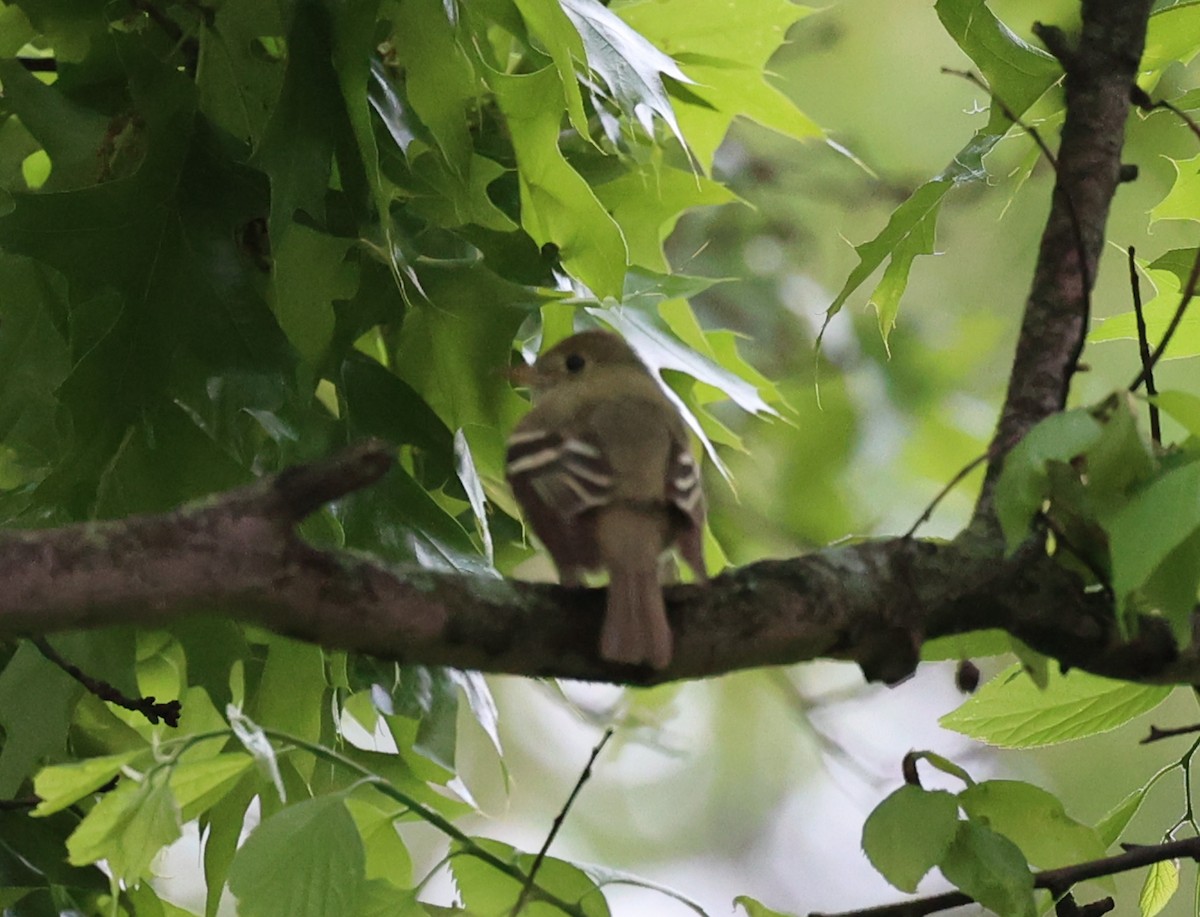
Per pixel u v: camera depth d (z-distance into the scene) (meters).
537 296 8.87
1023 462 5.91
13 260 8.81
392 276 8.79
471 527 9.59
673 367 10.00
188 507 5.62
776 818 19.80
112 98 8.87
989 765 18.55
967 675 7.42
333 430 8.66
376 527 8.44
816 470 18.03
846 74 18.75
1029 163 9.53
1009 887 6.57
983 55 8.80
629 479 7.45
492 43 9.97
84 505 8.36
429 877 7.12
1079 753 18.48
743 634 6.54
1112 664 7.07
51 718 8.32
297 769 8.52
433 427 8.82
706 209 18.45
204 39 8.74
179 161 8.39
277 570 5.67
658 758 19.58
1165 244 17.42
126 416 8.07
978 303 19.23
